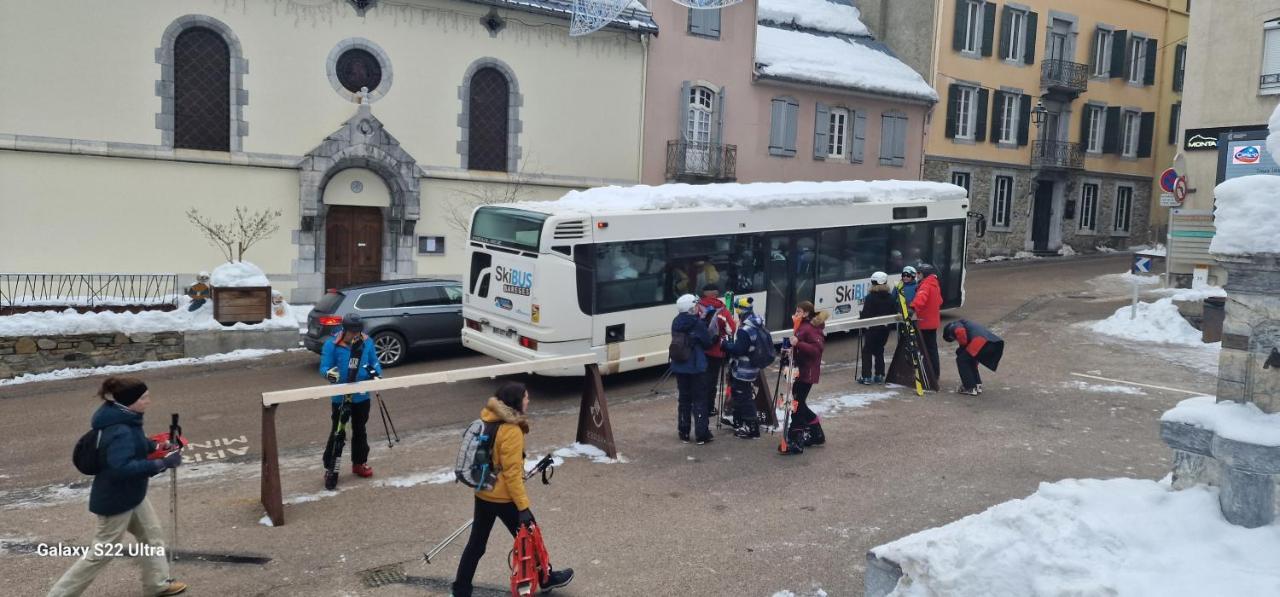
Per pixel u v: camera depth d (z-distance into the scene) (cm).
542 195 2250
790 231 1440
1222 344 475
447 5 2067
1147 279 2525
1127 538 441
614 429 1030
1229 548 425
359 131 1964
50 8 1692
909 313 1229
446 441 997
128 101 1775
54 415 1143
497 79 2169
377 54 2002
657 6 2391
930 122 3030
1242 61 1964
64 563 642
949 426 1037
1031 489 817
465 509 761
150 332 1477
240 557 651
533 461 890
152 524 570
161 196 1825
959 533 474
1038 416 1088
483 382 1327
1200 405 476
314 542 682
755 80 2603
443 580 617
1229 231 455
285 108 1922
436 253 2122
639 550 670
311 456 940
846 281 1550
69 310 1454
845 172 2858
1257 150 1934
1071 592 413
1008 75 3206
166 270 1842
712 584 612
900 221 1647
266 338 1568
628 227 1223
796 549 673
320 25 1938
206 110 1867
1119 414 1102
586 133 2297
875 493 804
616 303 1221
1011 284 2478
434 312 1491
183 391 1269
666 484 827
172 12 1795
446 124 2102
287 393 723
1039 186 3441
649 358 1262
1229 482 448
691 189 1339
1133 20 3516
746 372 974
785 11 3047
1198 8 2044
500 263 1246
